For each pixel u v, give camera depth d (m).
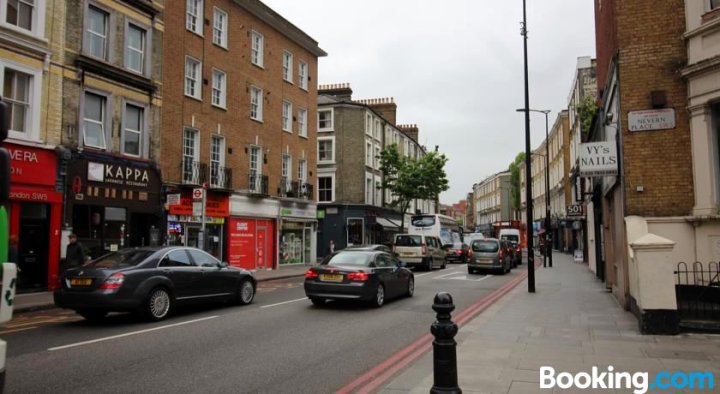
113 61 17.84
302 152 31.19
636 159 10.79
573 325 9.63
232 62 24.89
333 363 7.12
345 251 13.84
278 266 28.03
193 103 22.05
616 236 13.17
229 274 12.46
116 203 17.73
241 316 11.14
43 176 15.28
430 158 39.84
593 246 25.02
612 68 11.90
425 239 27.67
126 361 7.07
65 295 9.80
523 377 6.07
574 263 34.25
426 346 8.32
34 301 13.09
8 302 3.69
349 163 39.44
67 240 15.88
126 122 18.66
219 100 24.11
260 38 27.50
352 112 39.91
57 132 15.84
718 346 7.61
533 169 68.56
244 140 25.58
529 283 15.73
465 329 9.30
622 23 11.12
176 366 6.83
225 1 24.50
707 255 9.91
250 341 8.52
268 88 27.89
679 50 10.66
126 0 18.39
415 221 34.69
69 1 16.34
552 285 18.02
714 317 8.91
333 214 38.84
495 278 22.38
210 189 22.47
